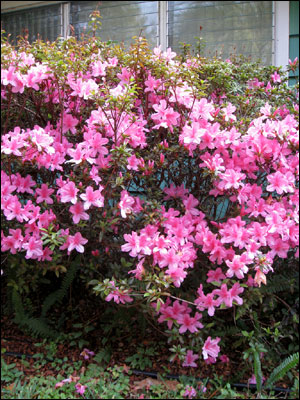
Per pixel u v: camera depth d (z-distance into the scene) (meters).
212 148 1.93
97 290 1.80
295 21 3.27
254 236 1.82
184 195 2.12
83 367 2.05
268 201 1.93
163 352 2.21
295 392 1.89
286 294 2.26
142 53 2.04
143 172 1.97
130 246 1.78
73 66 1.95
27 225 1.89
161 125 1.91
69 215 2.04
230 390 1.86
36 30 3.89
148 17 3.61
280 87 2.60
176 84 1.95
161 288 1.79
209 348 1.90
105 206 1.93
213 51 3.45
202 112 1.94
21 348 2.23
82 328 2.34
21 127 2.21
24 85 1.92
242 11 3.39
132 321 2.24
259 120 1.91
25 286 2.23
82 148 1.93
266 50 3.35
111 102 1.80
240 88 2.45
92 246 2.11
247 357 1.88
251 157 1.92
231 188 1.86
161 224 1.89
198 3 3.49
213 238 1.85
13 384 1.93
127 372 2.04
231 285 1.88
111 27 3.71
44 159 1.88
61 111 2.00
